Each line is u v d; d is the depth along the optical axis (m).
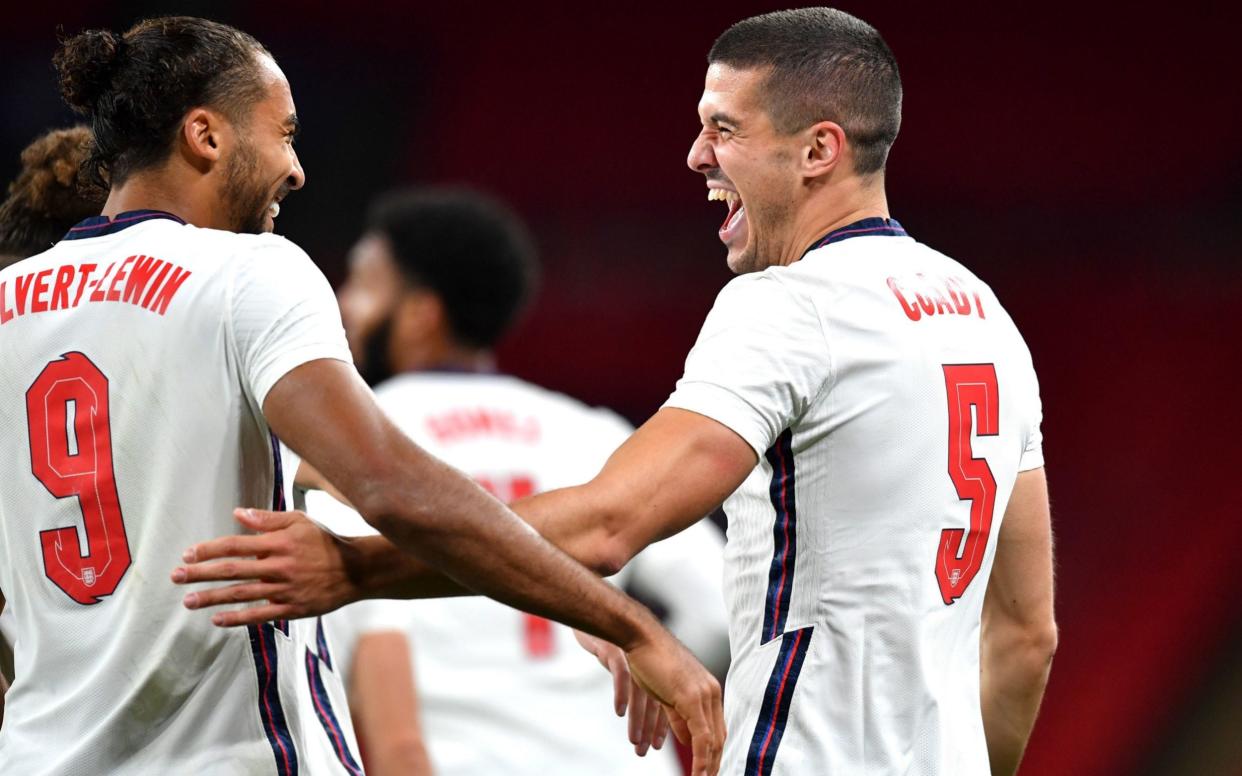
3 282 8.34
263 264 7.93
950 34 41.88
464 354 13.32
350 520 10.57
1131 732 34.44
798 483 8.48
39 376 8.12
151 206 8.38
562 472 12.23
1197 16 41.06
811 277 8.51
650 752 12.21
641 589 12.32
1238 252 39.94
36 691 8.36
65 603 8.19
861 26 9.08
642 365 39.44
